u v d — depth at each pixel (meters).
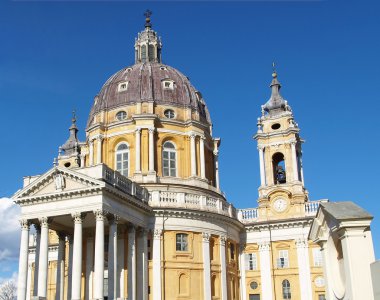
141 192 42.84
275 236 52.75
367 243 17.88
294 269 51.28
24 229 37.69
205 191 51.09
